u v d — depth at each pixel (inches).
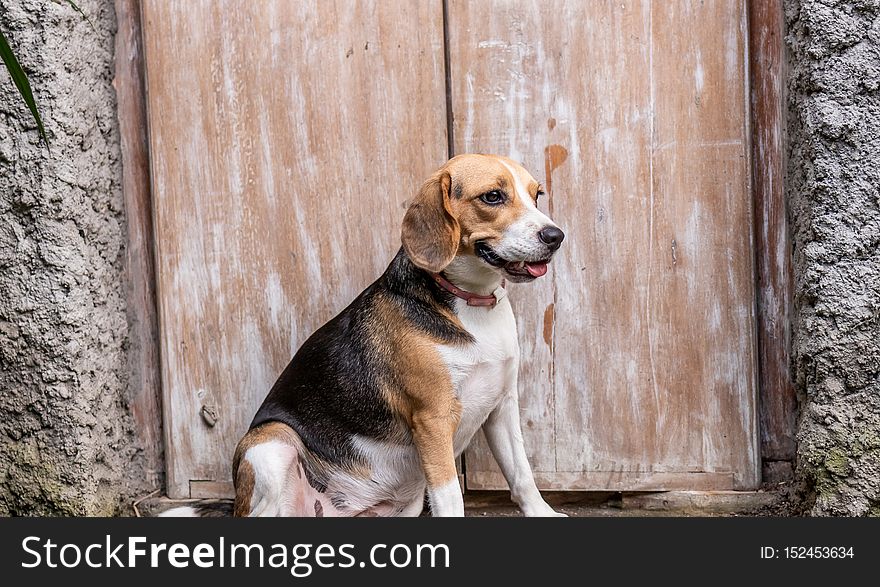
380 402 140.4
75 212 150.4
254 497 140.9
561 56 154.2
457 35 155.6
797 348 146.3
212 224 161.9
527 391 159.9
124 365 164.9
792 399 154.5
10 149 147.0
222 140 160.7
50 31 146.0
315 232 160.6
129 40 163.2
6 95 146.4
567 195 155.8
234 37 159.2
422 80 156.5
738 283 153.4
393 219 158.9
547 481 160.7
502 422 146.8
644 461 158.2
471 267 135.4
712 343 155.0
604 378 158.1
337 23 157.6
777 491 153.8
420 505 151.3
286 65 158.9
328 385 144.1
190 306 163.5
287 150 159.8
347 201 159.5
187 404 164.9
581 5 153.3
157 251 163.3
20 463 152.2
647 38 152.3
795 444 153.0
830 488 139.8
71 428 151.2
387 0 156.3
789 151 150.0
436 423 135.9
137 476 166.9
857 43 134.9
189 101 160.7
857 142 135.6
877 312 136.6
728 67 150.9
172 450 165.6
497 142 156.2
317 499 147.1
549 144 155.3
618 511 160.4
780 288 153.8
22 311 149.1
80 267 150.9
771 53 151.2
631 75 153.1
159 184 162.2
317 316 161.3
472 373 137.2
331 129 159.0
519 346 159.5
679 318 155.6
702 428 156.4
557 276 157.6
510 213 130.5
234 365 163.5
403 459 144.2
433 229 132.7
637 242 155.2
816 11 135.7
